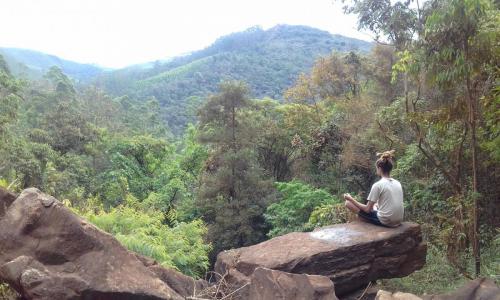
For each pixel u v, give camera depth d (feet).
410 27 36.09
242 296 15.49
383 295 13.00
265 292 13.73
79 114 100.01
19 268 10.69
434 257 24.47
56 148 92.38
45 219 11.58
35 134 89.81
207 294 15.79
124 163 91.35
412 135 43.09
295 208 59.21
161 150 99.14
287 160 87.97
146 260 16.22
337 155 65.16
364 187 59.21
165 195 78.89
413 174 35.19
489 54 21.47
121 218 30.81
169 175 90.17
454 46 21.54
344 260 18.65
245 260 18.72
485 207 26.84
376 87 77.82
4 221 11.69
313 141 69.26
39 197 11.93
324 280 14.21
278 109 93.56
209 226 72.13
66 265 11.12
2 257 11.25
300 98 95.61
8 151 67.51
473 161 23.48
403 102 41.42
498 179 27.25
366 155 56.59
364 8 38.55
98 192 80.53
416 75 24.61
